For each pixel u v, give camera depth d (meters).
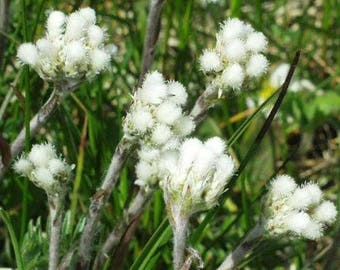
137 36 0.28
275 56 0.31
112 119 0.26
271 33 0.32
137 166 0.16
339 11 0.32
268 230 0.15
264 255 0.22
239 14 0.27
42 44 0.15
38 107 0.24
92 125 0.22
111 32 0.30
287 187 0.14
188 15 0.26
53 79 0.15
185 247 0.13
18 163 0.15
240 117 0.27
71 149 0.22
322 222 0.16
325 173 0.29
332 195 0.28
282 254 0.23
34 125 0.17
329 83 0.31
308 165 0.30
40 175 0.15
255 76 0.16
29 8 0.26
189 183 0.13
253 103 0.29
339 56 0.32
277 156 0.28
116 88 0.26
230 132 0.24
